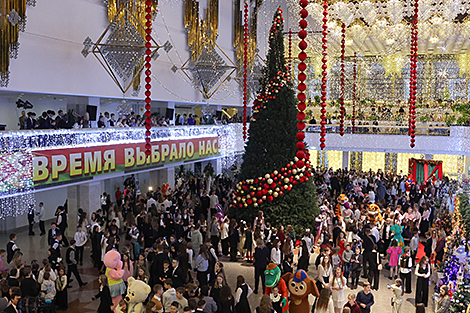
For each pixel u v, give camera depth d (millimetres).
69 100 15352
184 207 16734
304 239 12297
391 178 25875
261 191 15250
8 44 11406
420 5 19297
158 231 13906
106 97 15664
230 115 30641
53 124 13312
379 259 11375
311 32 25391
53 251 10422
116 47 14281
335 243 14172
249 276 12266
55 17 13055
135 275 10992
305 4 5359
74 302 10180
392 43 27078
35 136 12531
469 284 8867
